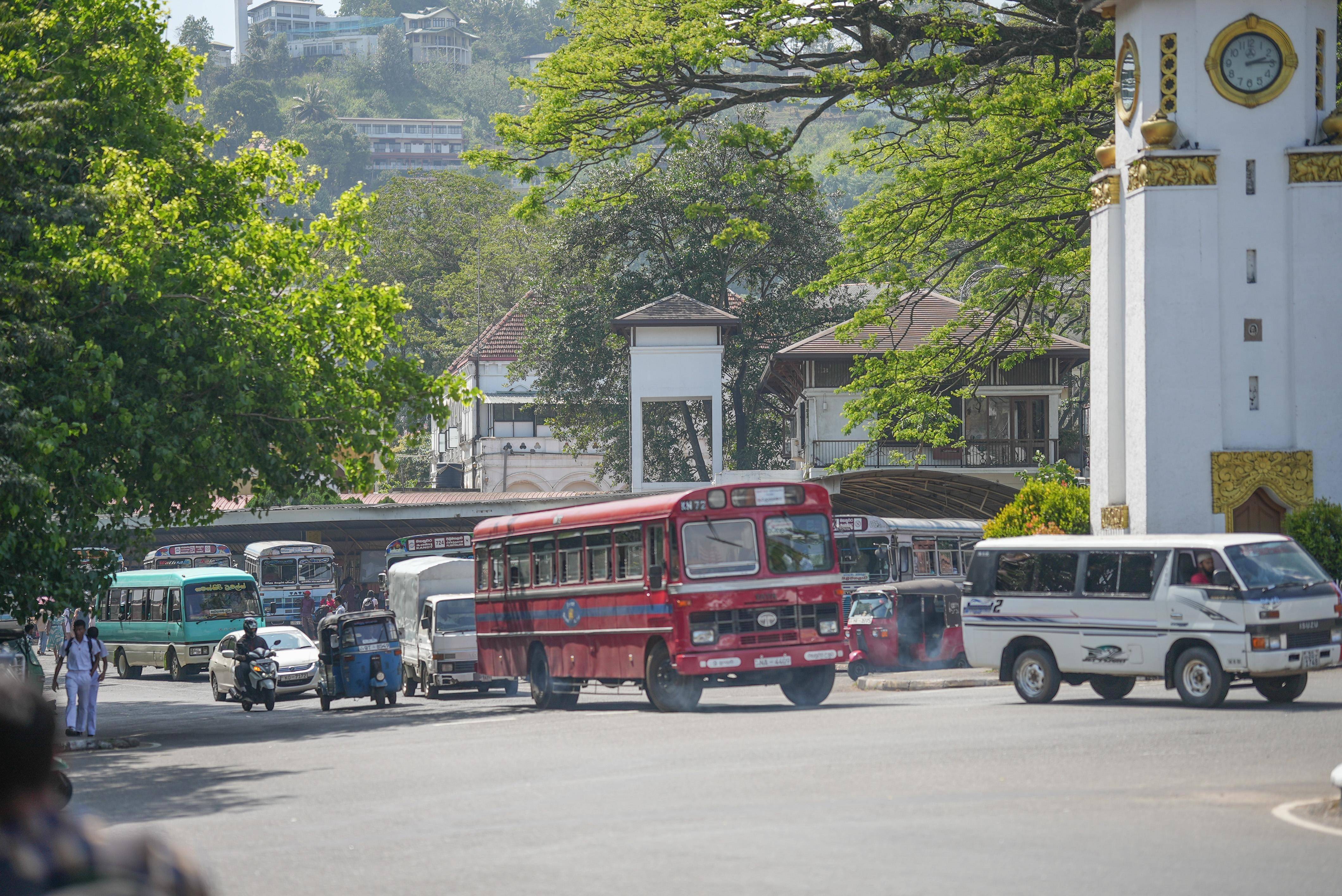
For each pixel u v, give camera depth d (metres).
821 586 35.25
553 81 58.78
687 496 34.47
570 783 21.22
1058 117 57.00
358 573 99.62
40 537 32.84
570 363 110.31
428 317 174.75
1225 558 29.73
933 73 56.94
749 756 23.59
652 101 60.06
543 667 40.84
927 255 65.19
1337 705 29.23
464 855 15.49
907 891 12.69
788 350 89.00
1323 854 14.25
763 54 58.38
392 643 50.31
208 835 18.06
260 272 39.59
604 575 37.22
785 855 14.59
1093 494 48.97
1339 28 50.12
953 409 89.06
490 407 130.75
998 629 33.62
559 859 14.88
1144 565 31.12
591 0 59.78
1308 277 45.41
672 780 20.94
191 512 39.50
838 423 89.75
